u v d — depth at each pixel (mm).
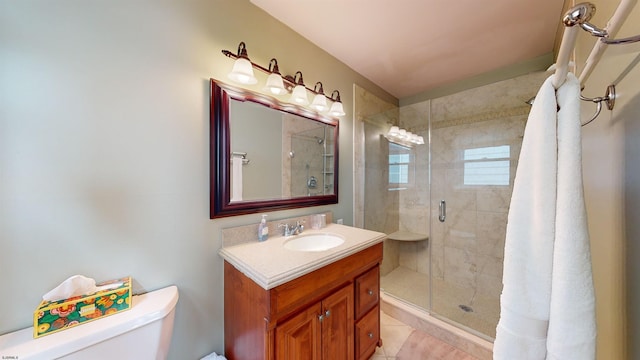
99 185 891
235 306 1123
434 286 2295
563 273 471
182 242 1098
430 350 1547
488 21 1497
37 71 780
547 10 1395
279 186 1513
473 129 2273
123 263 944
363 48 1808
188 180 1113
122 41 935
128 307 862
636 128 537
